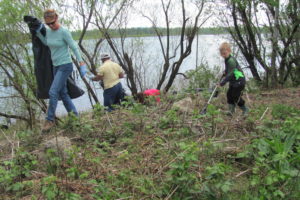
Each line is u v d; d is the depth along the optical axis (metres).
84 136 5.45
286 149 4.05
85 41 10.95
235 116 6.02
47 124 5.77
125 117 6.08
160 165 4.13
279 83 12.16
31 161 4.56
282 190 3.46
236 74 6.12
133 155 4.58
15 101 8.32
